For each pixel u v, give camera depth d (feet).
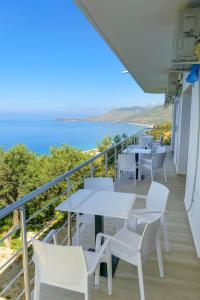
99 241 6.41
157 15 6.78
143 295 5.87
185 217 11.56
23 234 5.33
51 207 35.81
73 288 4.96
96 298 6.29
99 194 8.17
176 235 9.76
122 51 10.76
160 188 8.27
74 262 4.75
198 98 9.53
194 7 6.18
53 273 4.99
